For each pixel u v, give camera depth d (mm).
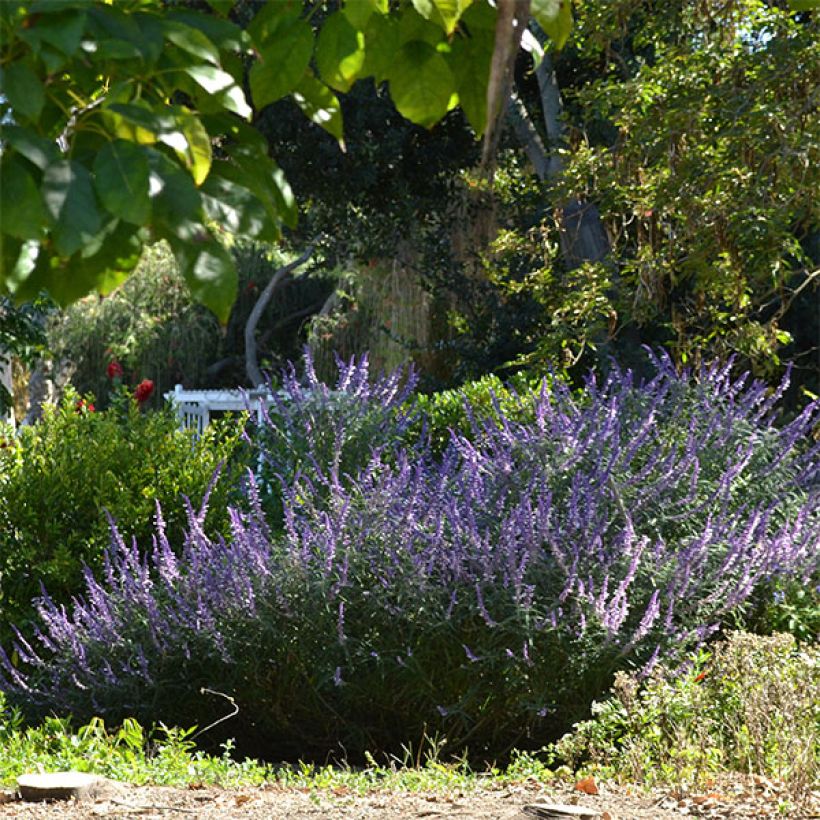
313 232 27266
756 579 8914
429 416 14625
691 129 15383
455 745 8688
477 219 28078
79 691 9414
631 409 10906
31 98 2295
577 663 8422
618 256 17453
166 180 2322
